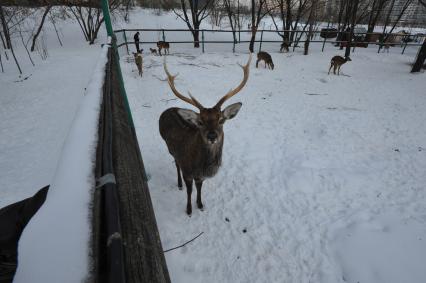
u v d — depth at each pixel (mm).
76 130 1867
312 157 5543
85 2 22516
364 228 3705
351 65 14820
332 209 4113
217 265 3229
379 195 4445
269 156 5586
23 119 7730
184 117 3127
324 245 3500
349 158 5562
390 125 7160
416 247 3414
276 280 3084
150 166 4953
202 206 4035
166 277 1467
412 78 12391
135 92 8961
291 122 7312
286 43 18000
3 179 4852
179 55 15961
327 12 31094
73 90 9852
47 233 1040
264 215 3984
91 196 1241
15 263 1761
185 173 3639
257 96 9430
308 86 10930
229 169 5082
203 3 26547
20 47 19984
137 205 1525
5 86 10891
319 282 3064
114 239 1027
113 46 6770
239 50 18781
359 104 8844
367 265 3197
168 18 33031
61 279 885
